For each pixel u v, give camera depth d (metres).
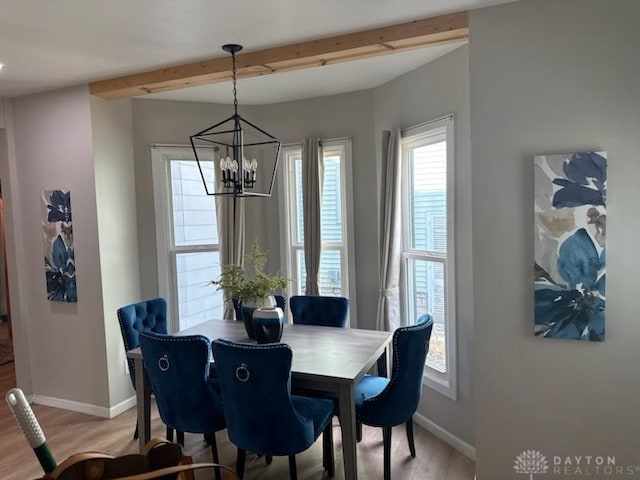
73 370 4.00
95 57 3.11
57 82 3.65
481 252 2.63
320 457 3.22
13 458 3.25
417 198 3.78
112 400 3.90
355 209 4.24
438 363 3.60
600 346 2.46
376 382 3.19
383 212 3.82
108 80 3.61
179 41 2.86
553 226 2.47
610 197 2.39
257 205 4.62
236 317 4.06
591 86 2.40
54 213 3.93
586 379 2.49
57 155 3.88
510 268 2.58
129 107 4.11
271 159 4.55
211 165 4.61
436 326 3.60
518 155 2.53
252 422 2.43
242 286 3.19
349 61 3.13
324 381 2.50
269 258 4.62
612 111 2.37
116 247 3.96
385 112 3.97
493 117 2.56
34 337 4.14
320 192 4.27
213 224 4.67
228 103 4.53
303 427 2.46
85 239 3.85
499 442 2.66
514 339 2.60
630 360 2.42
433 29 2.64
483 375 2.67
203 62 3.23
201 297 4.64
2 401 4.22
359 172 4.21
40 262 4.05
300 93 4.21
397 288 3.85
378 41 2.76
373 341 3.12
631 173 2.36
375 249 4.18
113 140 3.94
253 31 2.73
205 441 3.44
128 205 4.08
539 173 2.48
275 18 2.56
